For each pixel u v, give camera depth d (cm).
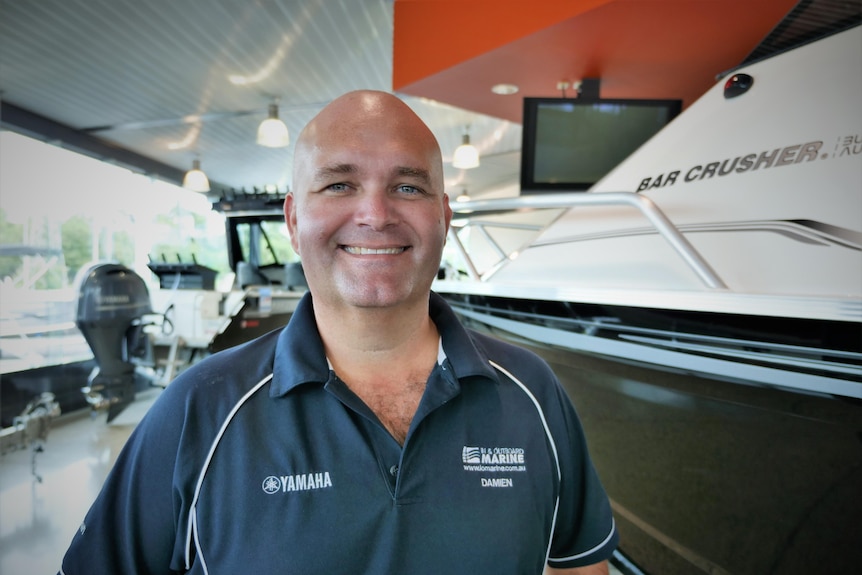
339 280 69
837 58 136
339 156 67
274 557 61
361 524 62
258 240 449
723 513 147
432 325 83
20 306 420
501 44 277
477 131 548
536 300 194
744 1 229
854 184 125
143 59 364
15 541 211
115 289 314
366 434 67
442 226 73
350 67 384
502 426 73
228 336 346
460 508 66
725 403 142
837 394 117
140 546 66
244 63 373
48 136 488
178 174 693
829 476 124
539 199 173
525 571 67
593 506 85
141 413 357
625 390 172
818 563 128
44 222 466
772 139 143
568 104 276
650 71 307
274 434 66
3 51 352
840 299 113
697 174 159
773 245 136
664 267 161
